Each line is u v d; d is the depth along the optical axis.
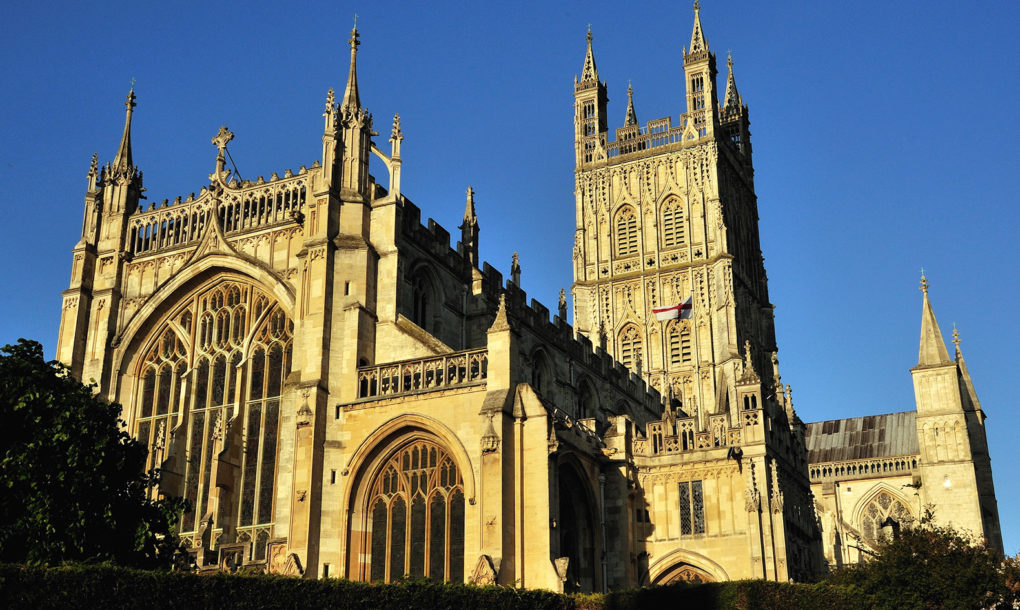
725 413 78.56
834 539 128.75
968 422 120.75
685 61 147.00
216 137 83.56
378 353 73.50
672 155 142.88
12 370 56.22
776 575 73.69
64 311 83.06
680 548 75.75
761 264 152.38
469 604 53.88
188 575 47.09
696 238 138.50
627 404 114.94
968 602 61.12
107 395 80.75
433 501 66.75
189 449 77.50
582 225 145.75
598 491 75.12
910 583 62.00
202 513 75.31
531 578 62.97
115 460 58.03
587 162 149.25
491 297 91.38
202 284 81.00
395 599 52.38
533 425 65.50
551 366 98.94
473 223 92.56
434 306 84.19
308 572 66.06
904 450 136.00
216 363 78.88
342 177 77.69
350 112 79.38
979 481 117.88
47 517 52.38
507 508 63.78
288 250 77.38
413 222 81.38
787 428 86.50
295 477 68.50
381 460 69.06
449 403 67.38
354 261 74.69
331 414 70.69
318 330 71.88
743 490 75.44
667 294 137.25
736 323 133.88
